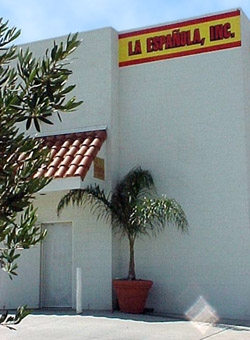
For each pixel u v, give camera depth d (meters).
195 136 15.52
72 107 4.53
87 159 15.03
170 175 15.63
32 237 4.88
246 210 14.73
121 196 15.49
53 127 16.61
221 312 14.67
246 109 15.20
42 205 16.25
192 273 15.09
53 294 16.02
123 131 16.33
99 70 16.39
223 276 14.79
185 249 15.22
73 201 15.14
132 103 16.33
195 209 15.27
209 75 15.58
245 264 14.61
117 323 13.10
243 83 15.22
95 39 16.56
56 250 16.16
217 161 15.20
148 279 15.46
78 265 15.71
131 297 14.68
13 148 4.28
